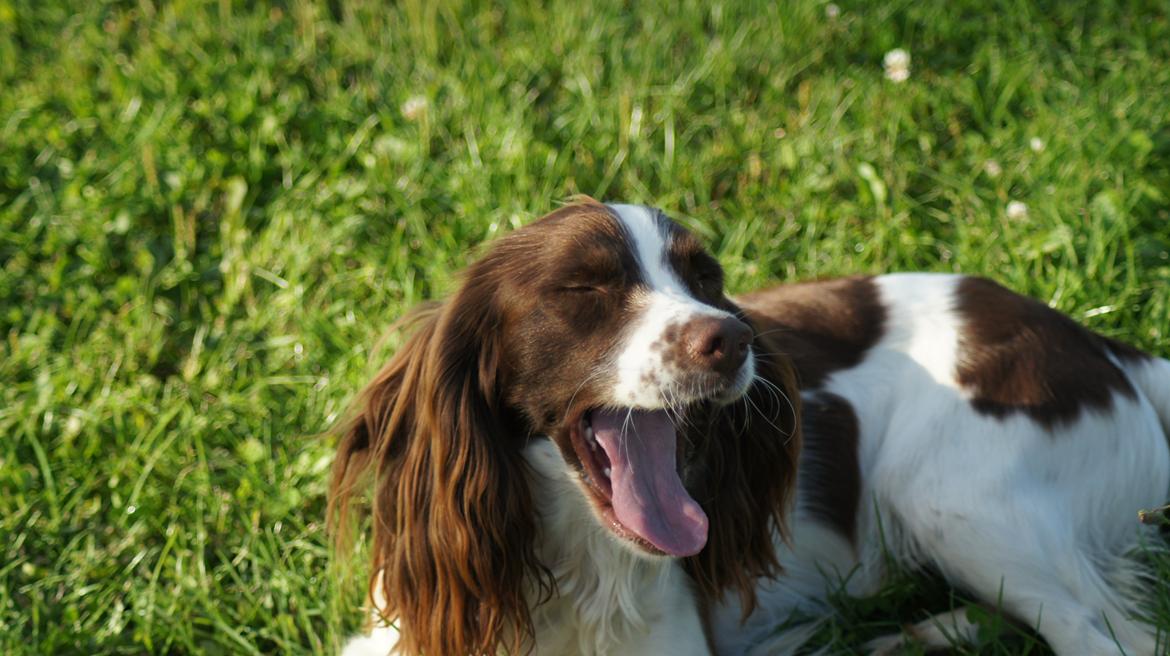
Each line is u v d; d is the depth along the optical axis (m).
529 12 2.13
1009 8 2.07
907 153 1.90
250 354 1.75
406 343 1.46
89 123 1.97
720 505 1.47
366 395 1.47
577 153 1.92
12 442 1.67
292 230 1.85
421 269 1.82
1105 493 1.53
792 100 2.00
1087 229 1.78
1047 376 1.51
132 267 1.84
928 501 1.51
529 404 1.40
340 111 1.97
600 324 1.38
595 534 1.44
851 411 1.55
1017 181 1.87
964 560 1.50
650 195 1.89
